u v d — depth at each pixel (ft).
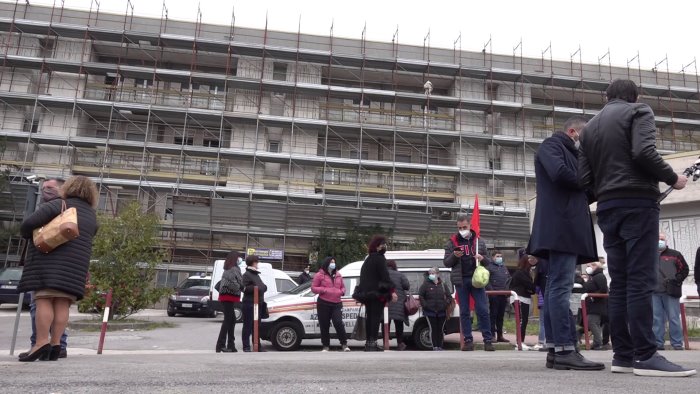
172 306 68.49
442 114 123.95
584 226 12.25
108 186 104.73
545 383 8.54
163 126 115.14
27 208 21.94
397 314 31.94
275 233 106.32
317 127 115.14
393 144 122.62
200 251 106.42
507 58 131.13
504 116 126.00
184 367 11.18
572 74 132.26
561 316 11.80
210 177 107.96
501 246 112.78
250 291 28.91
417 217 106.52
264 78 119.85
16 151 106.73
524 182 119.14
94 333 41.65
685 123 127.54
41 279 14.73
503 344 29.94
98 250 46.57
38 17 115.24
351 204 113.60
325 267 29.55
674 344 27.76
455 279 25.43
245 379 8.77
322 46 124.16
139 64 120.98
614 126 11.27
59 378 8.65
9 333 38.99
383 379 8.91
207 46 116.67
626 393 7.59
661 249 28.53
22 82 112.06
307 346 37.50
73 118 109.91
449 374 9.88
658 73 137.08
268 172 113.39
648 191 10.91
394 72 124.26
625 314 11.05
